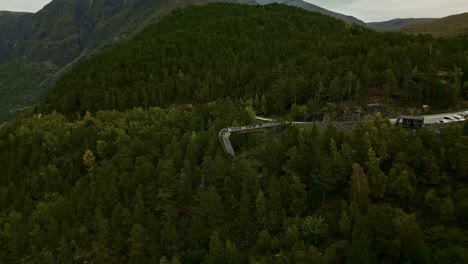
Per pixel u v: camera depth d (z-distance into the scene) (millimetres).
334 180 82812
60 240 94875
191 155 103938
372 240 67375
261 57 193625
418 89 126438
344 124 116750
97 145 133750
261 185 88625
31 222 108375
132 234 85500
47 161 140250
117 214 93562
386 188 80625
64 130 152250
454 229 67062
